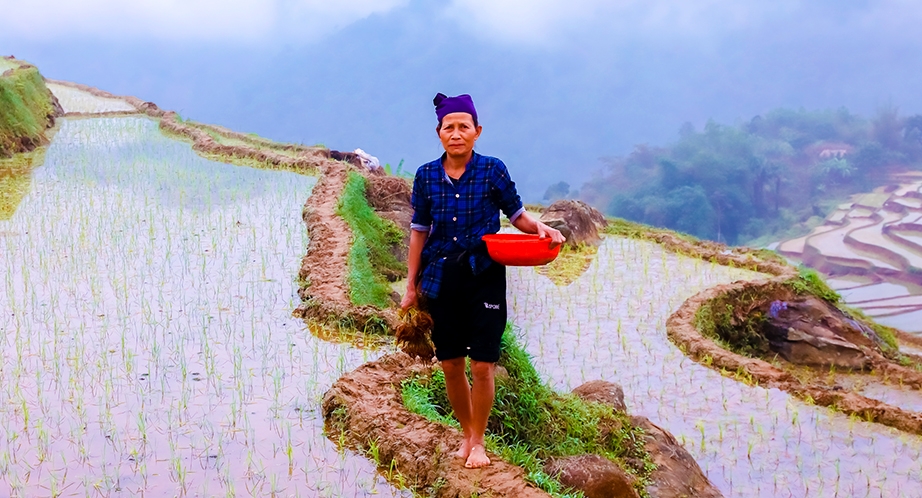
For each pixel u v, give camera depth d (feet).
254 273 30.35
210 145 60.95
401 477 15.56
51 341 22.72
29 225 36.27
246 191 45.91
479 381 14.47
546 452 17.98
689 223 343.67
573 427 19.44
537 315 33.40
